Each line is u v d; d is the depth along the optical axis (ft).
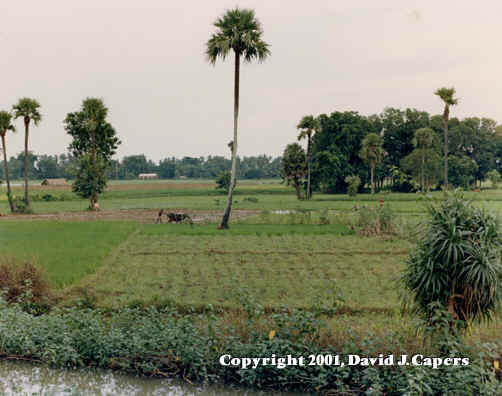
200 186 472.03
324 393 24.82
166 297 39.70
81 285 45.70
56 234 92.84
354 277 50.96
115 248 73.46
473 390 23.15
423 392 23.27
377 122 376.68
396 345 25.76
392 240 80.79
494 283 25.39
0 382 25.95
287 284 47.03
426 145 314.35
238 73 110.73
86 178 191.93
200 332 28.78
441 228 26.89
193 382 26.23
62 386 25.57
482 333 29.53
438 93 166.71
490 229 26.27
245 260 62.08
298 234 91.97
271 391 25.17
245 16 107.65
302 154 281.54
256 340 27.12
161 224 117.60
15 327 30.17
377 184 371.35
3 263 42.11
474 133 409.69
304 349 26.12
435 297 27.76
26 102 179.42
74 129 199.52
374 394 22.91
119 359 27.81
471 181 409.49
